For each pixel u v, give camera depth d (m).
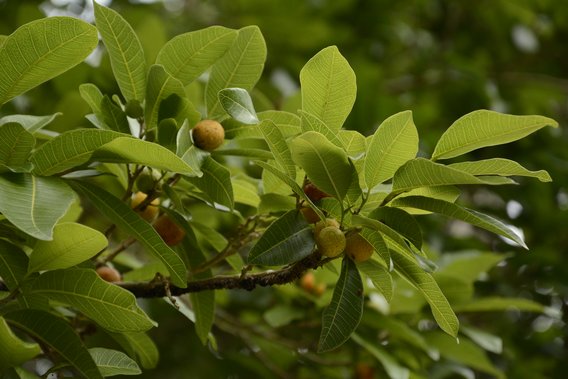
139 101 1.01
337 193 0.95
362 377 1.28
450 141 0.96
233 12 2.01
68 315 1.08
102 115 1.00
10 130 0.92
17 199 0.90
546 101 2.11
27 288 0.96
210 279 1.01
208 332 1.07
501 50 2.25
